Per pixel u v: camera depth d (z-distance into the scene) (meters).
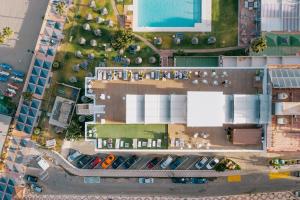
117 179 101.25
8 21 104.50
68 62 101.38
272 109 86.62
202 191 100.62
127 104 88.12
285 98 85.81
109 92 90.69
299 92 86.06
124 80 90.44
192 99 86.50
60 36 101.44
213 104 86.50
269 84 87.31
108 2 100.62
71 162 101.38
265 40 96.38
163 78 89.75
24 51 104.50
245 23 99.25
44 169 102.00
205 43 99.88
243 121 87.25
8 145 103.06
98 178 101.31
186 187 100.75
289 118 86.44
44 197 102.62
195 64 98.12
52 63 101.62
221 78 89.44
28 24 104.38
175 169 99.81
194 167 99.81
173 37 100.00
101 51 100.69
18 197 102.44
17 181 103.00
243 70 89.12
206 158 99.25
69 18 101.19
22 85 104.38
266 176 99.44
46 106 102.00
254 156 98.94
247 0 98.81
